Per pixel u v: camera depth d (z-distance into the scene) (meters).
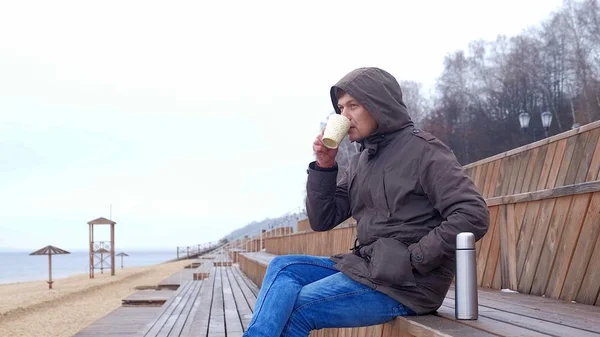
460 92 57.81
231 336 5.67
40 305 16.06
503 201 4.62
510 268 4.49
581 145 4.95
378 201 2.72
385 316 2.65
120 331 8.27
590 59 43.91
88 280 30.61
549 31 52.03
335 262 2.85
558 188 3.89
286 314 2.58
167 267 44.59
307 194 3.16
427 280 2.60
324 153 3.05
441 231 2.48
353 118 2.77
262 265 9.41
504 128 51.56
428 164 2.57
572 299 3.64
